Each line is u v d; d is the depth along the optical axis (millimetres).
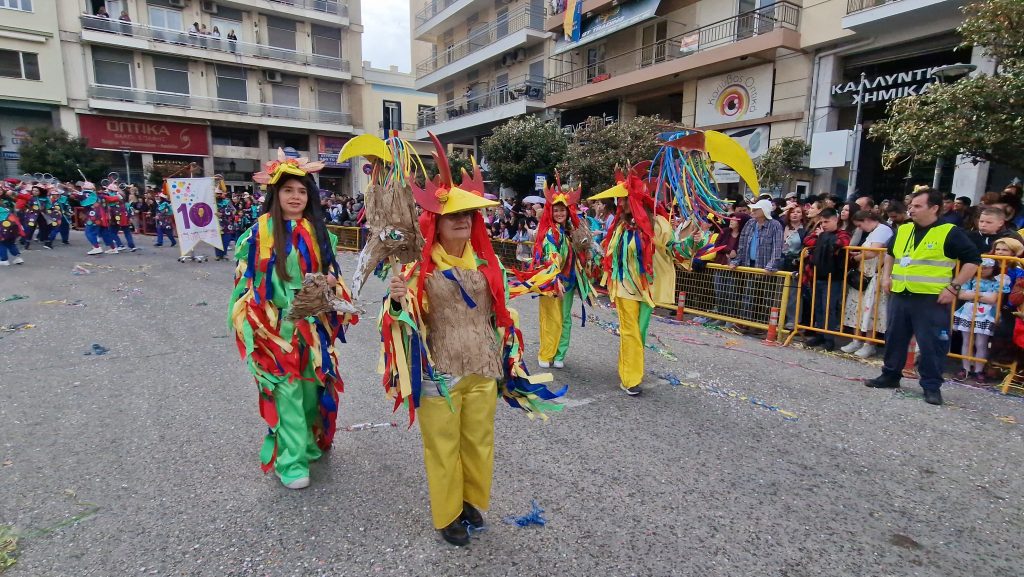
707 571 2643
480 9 28266
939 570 2693
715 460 3773
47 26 26859
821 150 13500
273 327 3176
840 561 2740
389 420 4363
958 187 11836
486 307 2746
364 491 3299
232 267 13016
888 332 5164
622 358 5051
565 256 5566
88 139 27922
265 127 33281
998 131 7652
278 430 3312
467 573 2596
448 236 2605
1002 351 5254
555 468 3625
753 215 7531
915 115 8438
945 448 3996
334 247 3395
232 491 3285
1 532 2842
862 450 3957
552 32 23250
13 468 3539
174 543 2783
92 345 6422
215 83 31406
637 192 4957
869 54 13516
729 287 7695
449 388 2602
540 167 19406
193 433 4094
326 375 3479
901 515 3156
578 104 22312
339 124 35312
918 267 4816
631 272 4879
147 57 29562
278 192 3188
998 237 5695
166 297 9367
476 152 29328
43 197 16125
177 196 13453
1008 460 3822
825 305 6602
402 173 2625
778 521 3070
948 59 12469
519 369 2904
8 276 11117
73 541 2789
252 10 31922
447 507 2734
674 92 18828
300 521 2986
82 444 3896
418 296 2578
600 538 2885
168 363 5797
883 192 14297
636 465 3684
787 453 3896
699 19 17688
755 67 15805
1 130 27203
